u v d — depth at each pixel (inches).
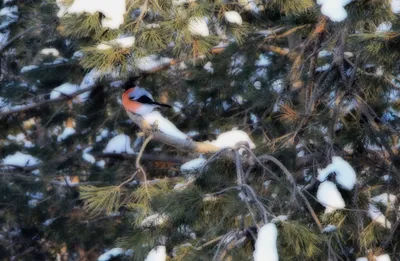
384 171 404.8
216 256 288.0
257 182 379.6
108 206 313.6
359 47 362.6
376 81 415.5
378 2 310.8
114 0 307.3
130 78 495.8
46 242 860.6
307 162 408.2
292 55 581.0
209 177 354.0
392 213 367.2
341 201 318.7
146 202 319.9
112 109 738.8
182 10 333.4
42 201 749.3
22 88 720.3
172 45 582.2
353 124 416.2
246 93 546.0
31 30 681.0
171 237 321.4
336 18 308.2
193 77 607.8
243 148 361.4
